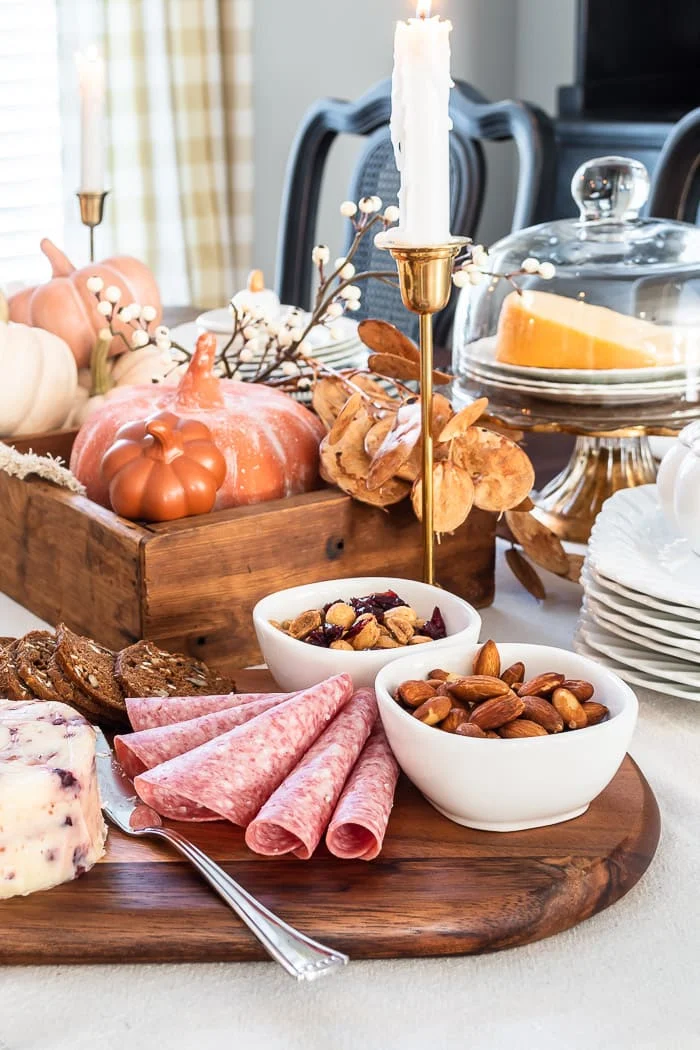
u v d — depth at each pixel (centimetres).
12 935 57
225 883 59
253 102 319
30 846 59
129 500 88
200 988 55
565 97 310
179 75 279
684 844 67
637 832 64
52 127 279
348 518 93
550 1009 53
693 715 82
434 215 79
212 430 96
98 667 79
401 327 198
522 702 64
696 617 79
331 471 93
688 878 63
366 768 65
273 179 328
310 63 325
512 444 92
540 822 65
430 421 85
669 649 81
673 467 89
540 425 102
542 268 99
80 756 61
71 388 117
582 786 63
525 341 108
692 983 55
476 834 64
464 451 92
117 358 127
